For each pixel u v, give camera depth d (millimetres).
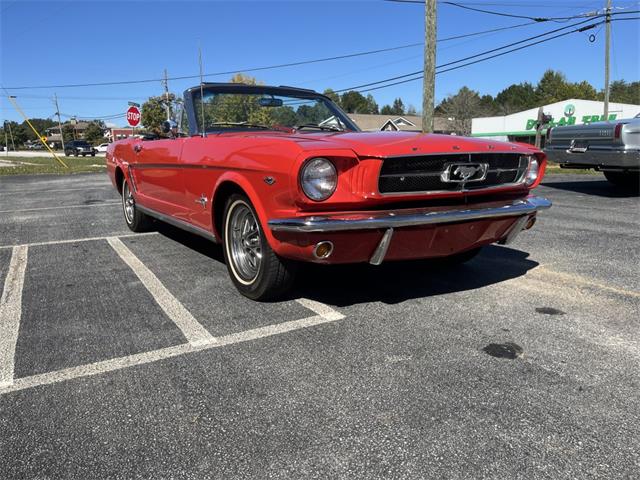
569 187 10719
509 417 2160
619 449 1952
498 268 4469
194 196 4164
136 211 6066
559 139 9352
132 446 2000
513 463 1876
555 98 84812
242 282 3693
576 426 2098
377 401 2291
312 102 4953
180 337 3006
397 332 3053
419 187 3152
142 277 4266
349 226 2857
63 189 12219
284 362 2674
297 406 2258
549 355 2736
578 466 1858
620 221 6742
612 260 4727
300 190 2850
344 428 2094
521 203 3582
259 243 3438
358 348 2832
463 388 2396
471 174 3279
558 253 5012
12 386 2459
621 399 2299
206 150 3852
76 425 2141
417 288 3902
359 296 3717
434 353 2766
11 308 3531
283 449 1968
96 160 33844
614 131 8195
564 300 3611
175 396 2355
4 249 5375
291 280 3441
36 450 1982
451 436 2035
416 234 3111
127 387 2439
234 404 2281
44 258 4961
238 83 4824
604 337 2969
